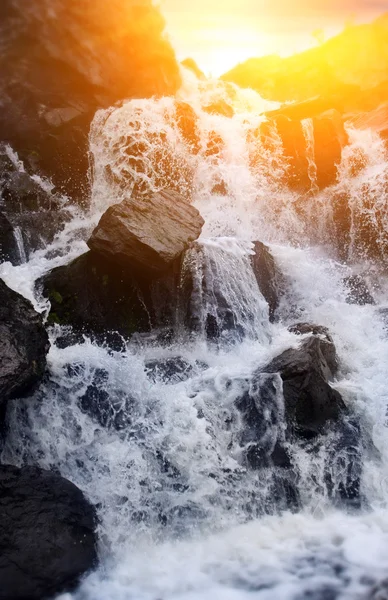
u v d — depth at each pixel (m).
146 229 5.73
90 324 5.89
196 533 4.42
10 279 5.91
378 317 6.69
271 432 4.79
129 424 4.80
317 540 4.32
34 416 4.70
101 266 5.89
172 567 4.10
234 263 6.17
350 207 8.19
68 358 5.11
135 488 4.49
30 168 7.86
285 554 4.19
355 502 4.71
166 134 7.88
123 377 5.04
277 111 8.85
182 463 4.60
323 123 8.19
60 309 5.91
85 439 4.72
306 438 4.83
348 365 5.79
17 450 4.60
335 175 8.27
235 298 5.99
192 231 5.98
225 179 7.98
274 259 6.73
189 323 5.86
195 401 4.88
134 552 4.26
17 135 8.06
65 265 6.10
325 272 7.30
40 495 4.05
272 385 4.88
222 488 4.57
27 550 3.81
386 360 5.87
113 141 7.88
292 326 6.09
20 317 4.52
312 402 4.87
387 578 3.91
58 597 3.82
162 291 5.95
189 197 7.96
